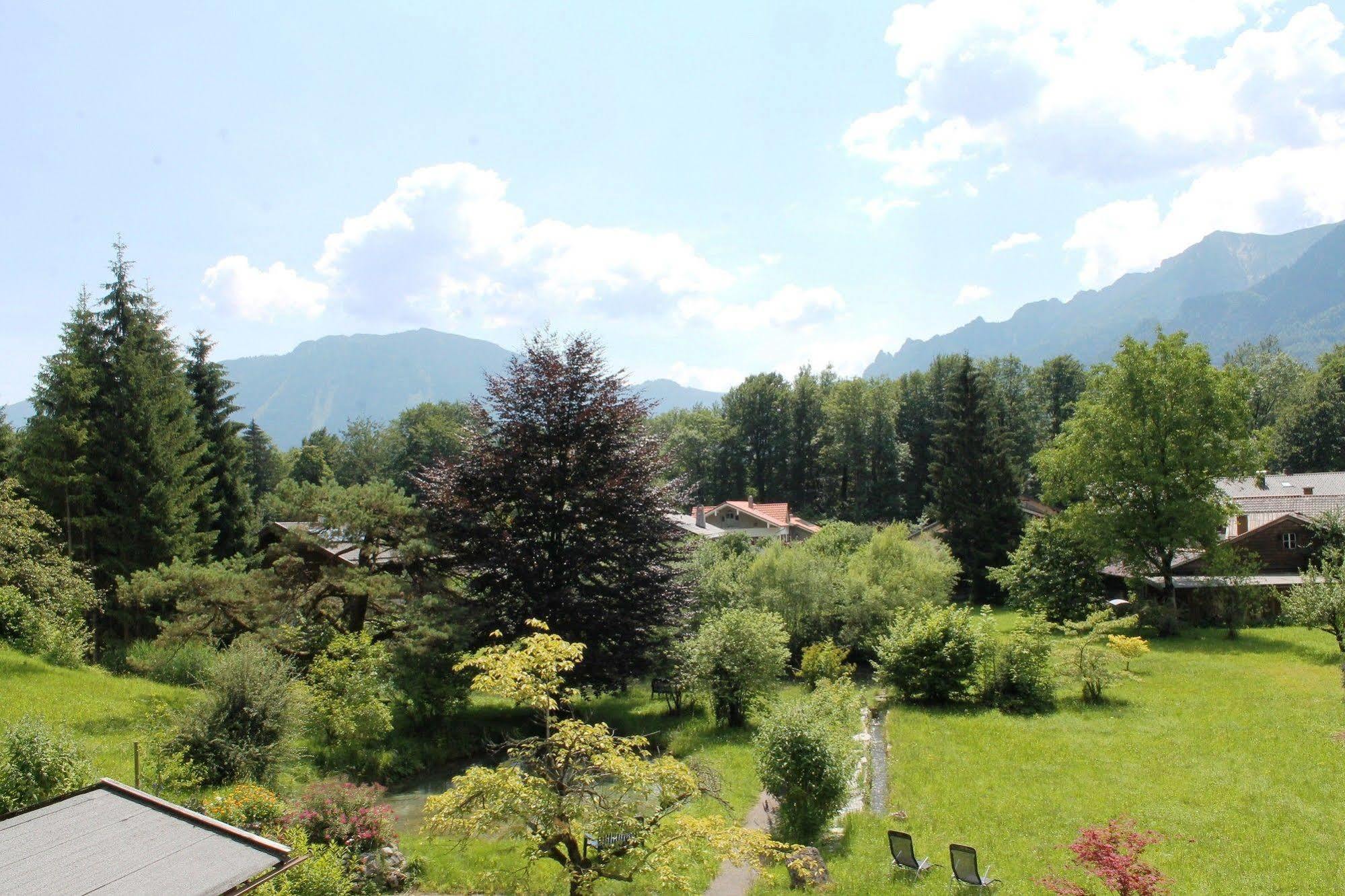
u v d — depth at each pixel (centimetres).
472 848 1562
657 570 2723
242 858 642
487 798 1039
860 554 4278
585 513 2684
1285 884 1292
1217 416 4028
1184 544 4009
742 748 2316
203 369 4425
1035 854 1473
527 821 1055
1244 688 2723
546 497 2659
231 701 1625
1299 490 5912
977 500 5809
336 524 2492
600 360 2872
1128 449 4162
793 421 9319
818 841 1605
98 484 3225
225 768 1559
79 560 3172
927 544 4500
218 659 1831
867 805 1841
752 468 9438
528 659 1145
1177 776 1867
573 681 2562
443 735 2344
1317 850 1416
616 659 2598
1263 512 5112
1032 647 2783
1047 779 1909
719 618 2930
